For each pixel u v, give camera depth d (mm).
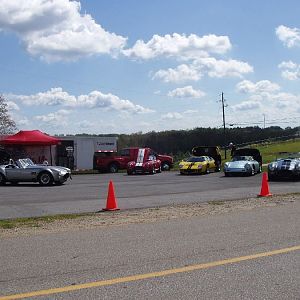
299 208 12156
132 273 5801
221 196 16609
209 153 35969
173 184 23391
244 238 8000
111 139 42438
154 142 90750
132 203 14602
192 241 7766
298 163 25344
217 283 5363
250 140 98875
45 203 15008
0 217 11711
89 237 8203
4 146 35188
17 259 6535
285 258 6543
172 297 4871
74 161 40438
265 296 4898
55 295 4965
